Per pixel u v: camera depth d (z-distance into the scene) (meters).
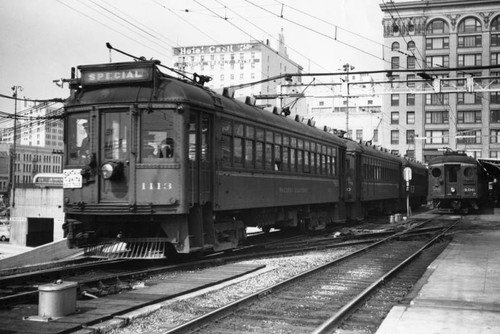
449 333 6.15
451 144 70.94
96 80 11.52
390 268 12.59
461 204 36.47
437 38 64.00
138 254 11.15
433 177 36.22
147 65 11.23
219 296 8.80
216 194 12.39
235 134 13.43
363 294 8.57
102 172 11.14
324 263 12.91
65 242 16.47
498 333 6.14
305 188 18.69
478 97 69.88
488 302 7.88
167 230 11.16
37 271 10.88
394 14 63.50
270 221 16.84
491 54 62.34
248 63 114.75
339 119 77.38
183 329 6.34
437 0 62.38
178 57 120.44
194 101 11.43
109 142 11.29
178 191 11.00
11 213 40.38
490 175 48.62
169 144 11.07
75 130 11.62
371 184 28.64
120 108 11.23
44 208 39.28
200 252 13.26
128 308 7.45
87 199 11.30
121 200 11.15
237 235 14.05
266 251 15.29
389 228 24.64
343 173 23.69
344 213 24.55
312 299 8.77
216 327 6.83
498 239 18.19
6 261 15.78
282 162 16.58
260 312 7.73
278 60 119.12
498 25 62.31
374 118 75.25
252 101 15.52
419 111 72.31
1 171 51.72
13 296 7.99
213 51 117.62
